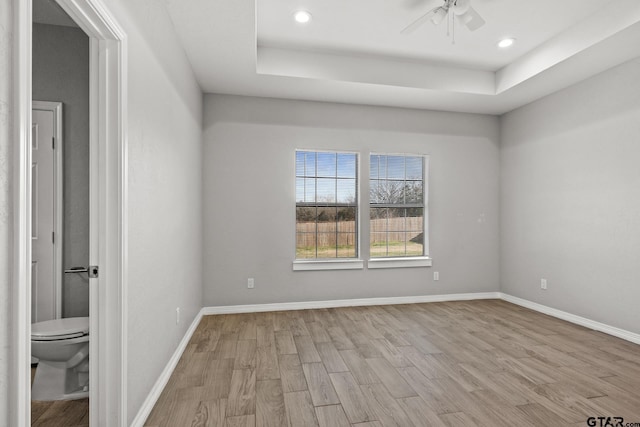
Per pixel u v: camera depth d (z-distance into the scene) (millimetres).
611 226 3197
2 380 860
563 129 3701
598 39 2730
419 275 4402
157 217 2111
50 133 2629
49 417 1863
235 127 3916
